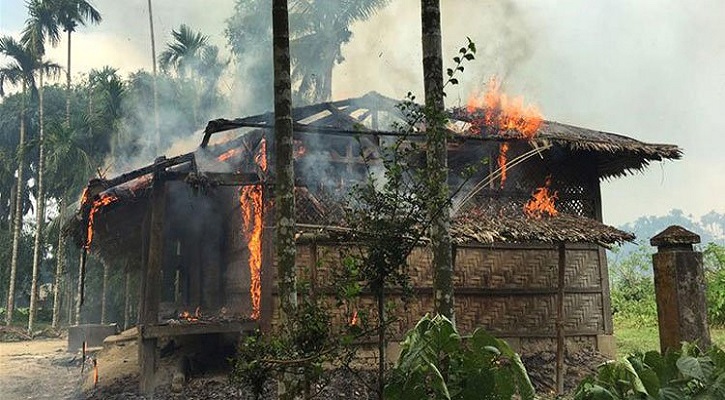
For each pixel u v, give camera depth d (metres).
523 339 11.86
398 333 10.82
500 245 11.98
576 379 11.02
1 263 40.31
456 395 3.98
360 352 10.50
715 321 17.27
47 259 40.59
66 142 29.31
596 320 12.35
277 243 5.81
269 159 10.68
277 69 6.07
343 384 9.63
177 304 16.59
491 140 11.52
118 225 14.54
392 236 5.14
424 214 5.28
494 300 11.82
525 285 12.02
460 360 4.08
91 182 10.20
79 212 11.67
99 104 33.72
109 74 33.75
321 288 9.67
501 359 4.58
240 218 12.69
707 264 19.91
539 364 11.46
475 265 11.80
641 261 23.72
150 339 10.26
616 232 10.82
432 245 6.12
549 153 12.48
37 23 33.91
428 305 11.12
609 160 12.84
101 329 19.47
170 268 16.16
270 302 10.46
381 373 5.02
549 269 12.24
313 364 4.74
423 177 5.29
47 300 44.81
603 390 3.90
